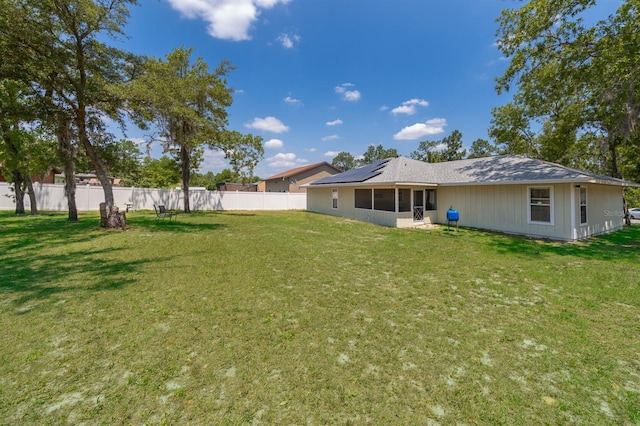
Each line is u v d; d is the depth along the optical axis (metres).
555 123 14.77
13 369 2.45
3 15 7.29
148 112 9.61
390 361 2.65
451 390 2.28
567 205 9.29
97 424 1.90
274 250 7.18
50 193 16.61
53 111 8.75
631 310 3.80
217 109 15.82
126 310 3.63
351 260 6.35
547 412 2.06
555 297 4.26
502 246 8.09
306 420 1.96
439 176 13.82
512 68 10.43
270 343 2.92
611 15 8.28
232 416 1.98
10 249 6.81
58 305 3.73
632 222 17.55
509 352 2.82
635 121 9.07
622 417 2.02
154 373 2.42
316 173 33.28
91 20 8.35
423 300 4.13
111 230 9.62
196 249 7.12
